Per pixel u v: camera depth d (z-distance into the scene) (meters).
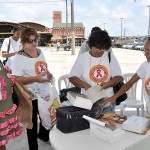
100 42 2.44
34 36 2.95
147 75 2.45
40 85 2.97
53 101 2.55
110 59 2.71
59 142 1.92
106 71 2.68
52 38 57.25
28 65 2.93
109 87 2.71
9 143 3.72
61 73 10.57
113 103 2.62
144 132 2.05
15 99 2.48
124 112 4.03
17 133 2.36
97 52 2.59
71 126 2.07
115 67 2.73
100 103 2.30
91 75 2.67
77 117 2.09
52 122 2.49
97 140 1.95
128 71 11.21
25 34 2.94
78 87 2.83
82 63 2.68
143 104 3.91
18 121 2.39
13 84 2.39
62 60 16.77
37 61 3.00
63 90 2.90
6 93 2.23
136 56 21.45
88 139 1.96
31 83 2.91
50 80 3.00
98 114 2.26
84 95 2.28
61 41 56.41
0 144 2.17
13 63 2.93
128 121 2.15
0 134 2.16
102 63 2.67
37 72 2.99
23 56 2.93
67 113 2.06
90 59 2.66
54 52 27.94
